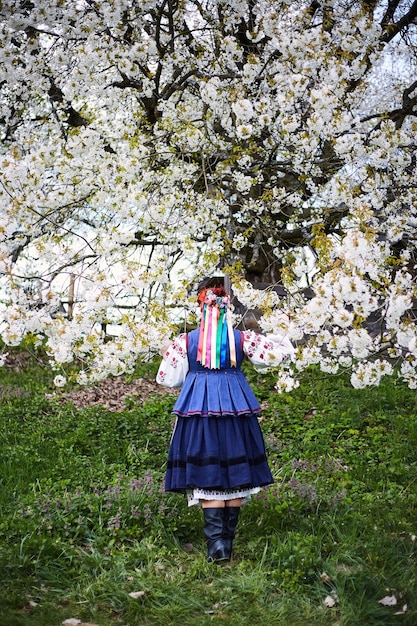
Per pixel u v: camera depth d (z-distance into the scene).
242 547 3.93
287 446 5.67
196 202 5.39
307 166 5.95
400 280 3.96
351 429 5.95
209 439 3.72
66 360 4.04
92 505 4.23
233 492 3.76
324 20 5.90
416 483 4.88
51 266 4.62
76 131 5.14
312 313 3.71
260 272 8.27
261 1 6.02
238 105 4.81
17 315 3.98
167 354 3.92
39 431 6.03
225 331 3.89
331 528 4.03
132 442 5.75
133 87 6.86
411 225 5.79
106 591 3.42
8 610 3.24
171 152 5.62
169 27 6.57
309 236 6.35
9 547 3.74
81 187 4.96
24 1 5.79
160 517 4.12
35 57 6.18
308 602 3.35
